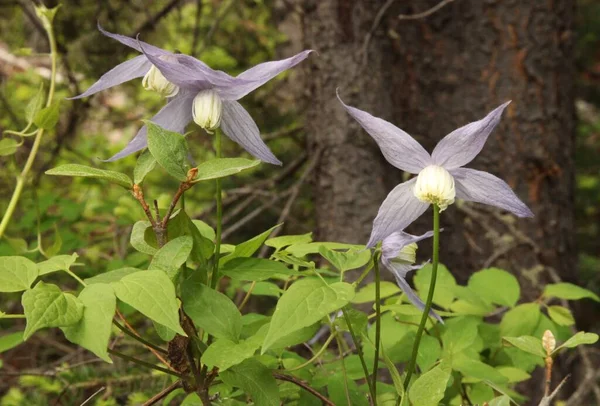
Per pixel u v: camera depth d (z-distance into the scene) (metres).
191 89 1.76
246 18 5.89
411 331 2.32
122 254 4.00
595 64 7.91
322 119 4.30
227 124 1.81
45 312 1.42
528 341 1.84
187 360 1.80
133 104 5.95
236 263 1.84
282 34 5.88
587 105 8.61
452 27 4.56
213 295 1.71
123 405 3.32
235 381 1.71
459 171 1.75
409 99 4.61
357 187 4.23
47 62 5.86
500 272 2.64
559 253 4.54
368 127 1.71
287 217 5.36
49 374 3.13
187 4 5.96
